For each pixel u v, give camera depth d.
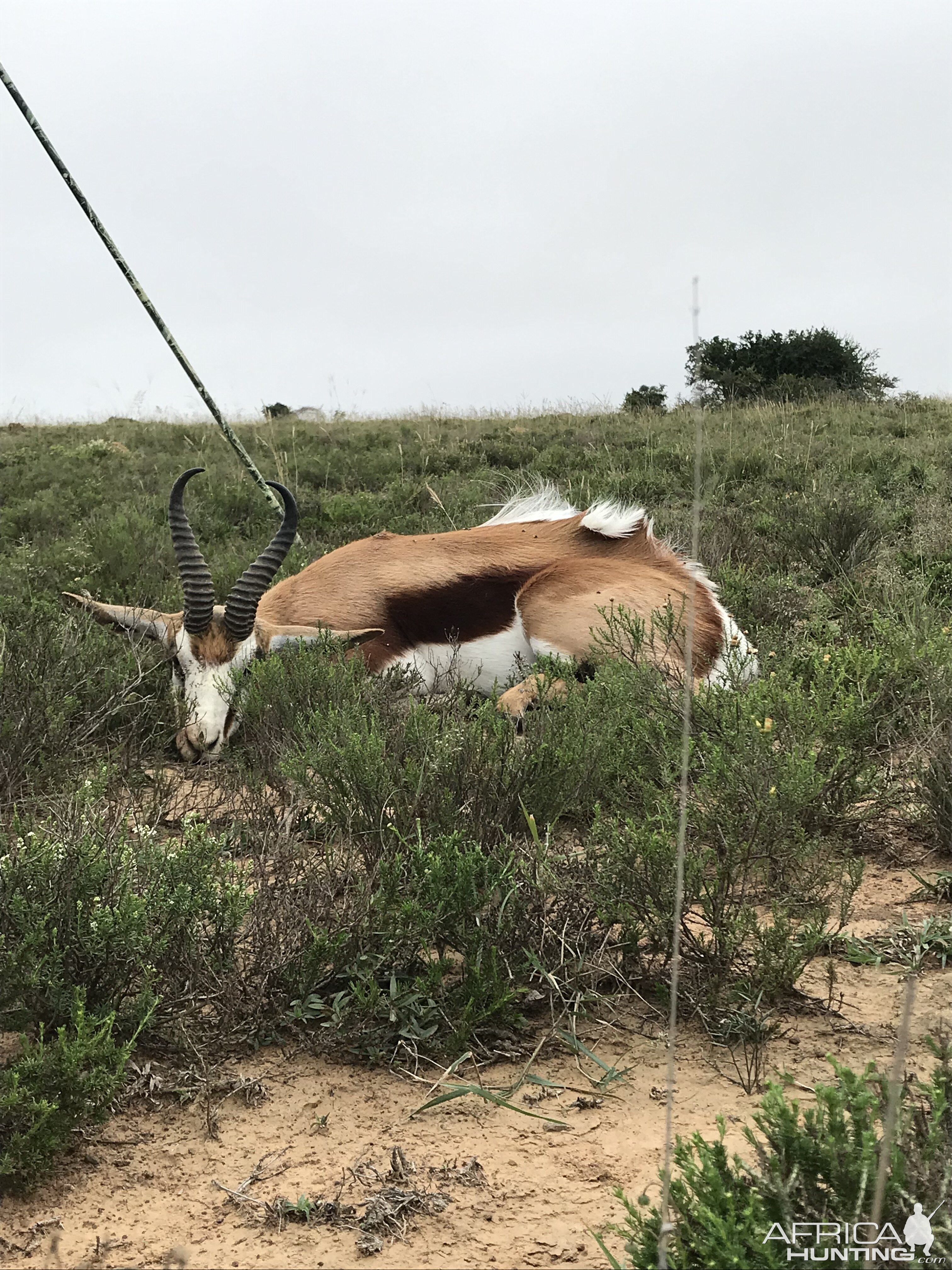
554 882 3.92
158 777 5.65
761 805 4.18
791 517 11.11
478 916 3.74
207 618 6.66
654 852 3.82
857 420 21.62
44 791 5.58
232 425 26.66
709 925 3.83
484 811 4.49
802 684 6.15
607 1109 3.14
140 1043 3.45
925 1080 3.08
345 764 4.49
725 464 15.55
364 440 21.52
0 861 3.57
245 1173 2.88
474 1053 3.45
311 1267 2.54
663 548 7.61
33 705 5.91
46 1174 2.86
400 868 3.83
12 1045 3.35
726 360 34.62
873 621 7.67
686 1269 2.15
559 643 6.99
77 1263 2.55
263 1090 3.23
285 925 3.72
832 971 3.53
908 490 12.88
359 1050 3.44
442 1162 2.91
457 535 7.77
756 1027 3.42
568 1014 3.62
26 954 3.21
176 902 3.51
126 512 12.79
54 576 9.90
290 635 6.90
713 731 5.13
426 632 7.38
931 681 5.68
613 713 5.24
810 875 4.31
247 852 4.73
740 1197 2.27
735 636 7.07
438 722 5.14
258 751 5.88
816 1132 2.34
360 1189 2.80
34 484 16.59
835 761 4.90
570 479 14.82
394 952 3.74
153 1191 2.82
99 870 3.52
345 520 13.16
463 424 25.53
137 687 6.93
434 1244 2.60
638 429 21.64
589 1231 2.49
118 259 8.55
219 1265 2.55
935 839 4.96
